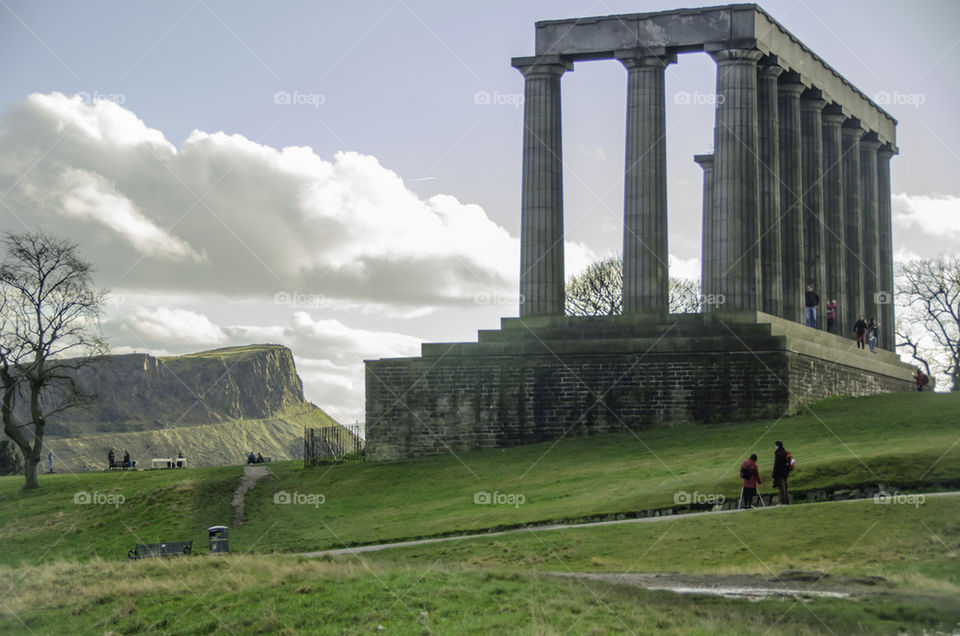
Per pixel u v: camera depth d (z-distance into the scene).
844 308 100.94
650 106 85.00
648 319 82.81
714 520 48.97
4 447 138.75
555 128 86.69
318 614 39.94
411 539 54.91
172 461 127.12
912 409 74.94
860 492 52.72
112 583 47.81
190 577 47.47
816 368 82.00
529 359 80.75
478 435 80.56
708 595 38.06
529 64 87.31
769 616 35.34
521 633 35.41
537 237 85.56
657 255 83.94
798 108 92.94
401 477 75.12
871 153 110.62
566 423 79.69
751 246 83.12
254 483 79.12
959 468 53.78
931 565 40.22
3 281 95.94
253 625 39.69
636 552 45.41
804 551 43.28
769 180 87.06
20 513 81.25
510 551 47.62
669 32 85.44
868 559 41.62
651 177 84.56
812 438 68.81
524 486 66.25
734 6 84.81
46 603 46.22
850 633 33.53
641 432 77.44
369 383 82.56
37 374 95.81
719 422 77.88
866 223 109.81
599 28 86.31
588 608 37.47
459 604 39.47
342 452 91.00
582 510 55.03
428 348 82.19
